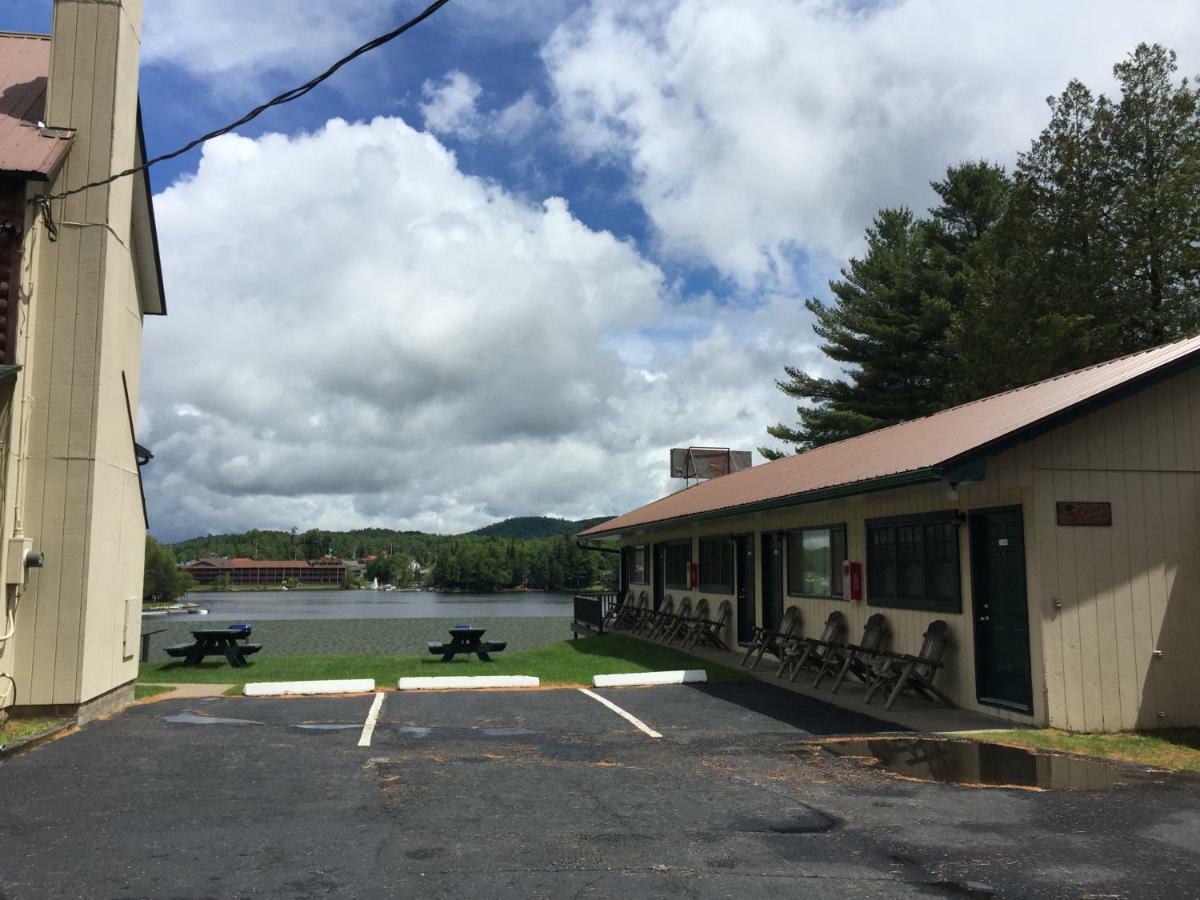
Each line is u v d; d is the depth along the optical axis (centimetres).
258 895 441
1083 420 917
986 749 805
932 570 1083
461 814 584
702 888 455
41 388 895
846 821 575
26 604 873
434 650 1544
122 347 995
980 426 1027
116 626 987
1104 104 2791
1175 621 920
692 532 1956
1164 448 938
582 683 1238
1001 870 485
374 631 2342
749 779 689
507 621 2841
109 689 966
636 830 552
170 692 1127
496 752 784
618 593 2469
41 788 646
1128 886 462
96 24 951
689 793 644
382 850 510
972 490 920
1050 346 2512
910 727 911
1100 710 892
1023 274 2769
